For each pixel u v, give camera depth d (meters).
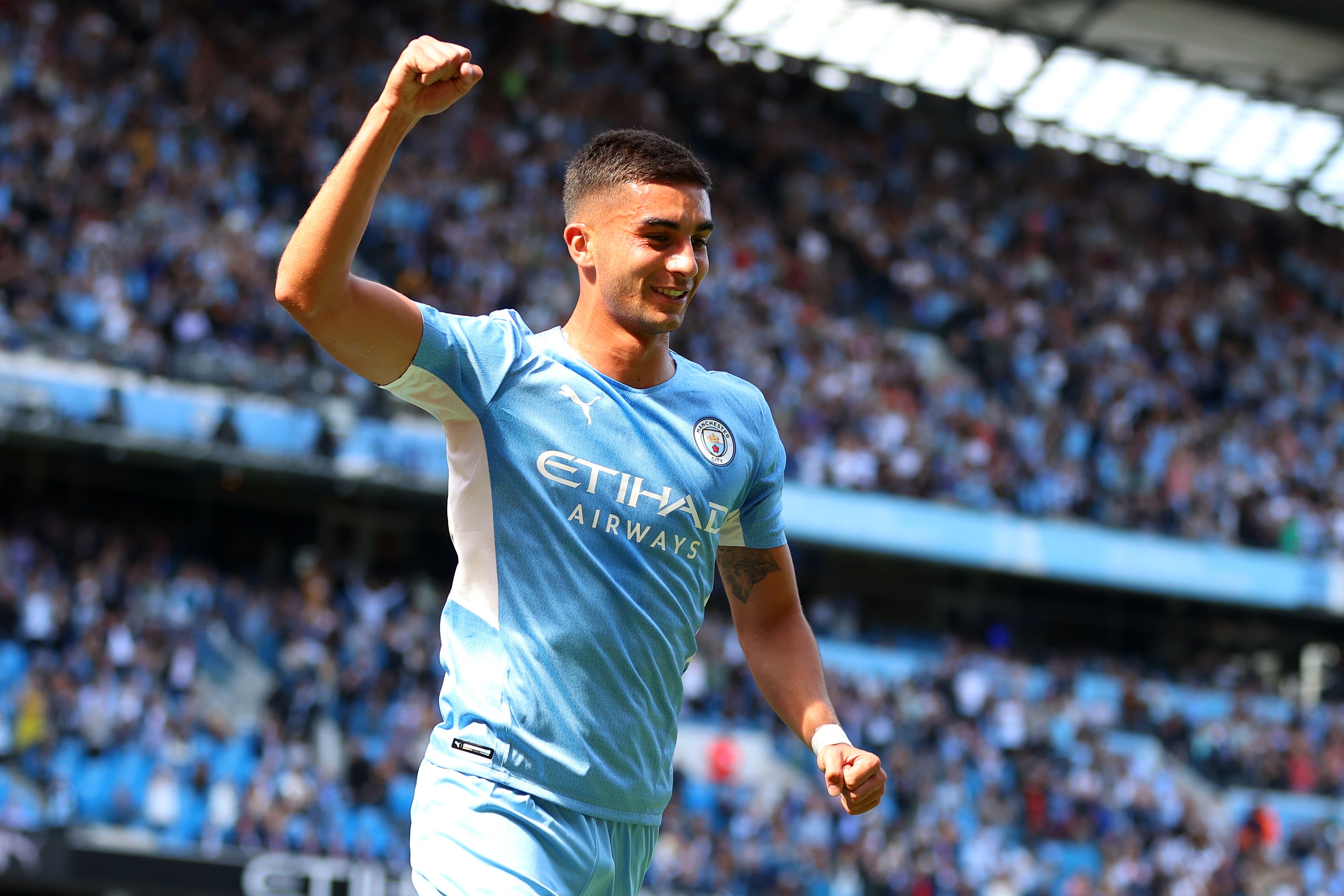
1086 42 29.23
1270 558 23.78
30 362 16.67
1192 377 26.56
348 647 17.50
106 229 18.28
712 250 24.03
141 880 13.19
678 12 27.73
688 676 18.77
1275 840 20.30
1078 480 23.22
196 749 15.09
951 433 22.80
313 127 22.03
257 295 18.80
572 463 2.28
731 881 15.79
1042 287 27.16
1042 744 20.12
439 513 22.55
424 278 20.94
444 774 2.29
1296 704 23.19
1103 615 26.20
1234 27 28.81
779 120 27.89
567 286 22.12
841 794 2.38
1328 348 29.05
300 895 13.59
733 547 2.63
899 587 25.02
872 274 25.75
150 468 20.91
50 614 15.86
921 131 29.55
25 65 19.52
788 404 21.70
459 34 25.28
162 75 20.91
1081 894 18.19
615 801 2.30
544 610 2.26
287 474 18.41
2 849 12.83
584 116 25.56
